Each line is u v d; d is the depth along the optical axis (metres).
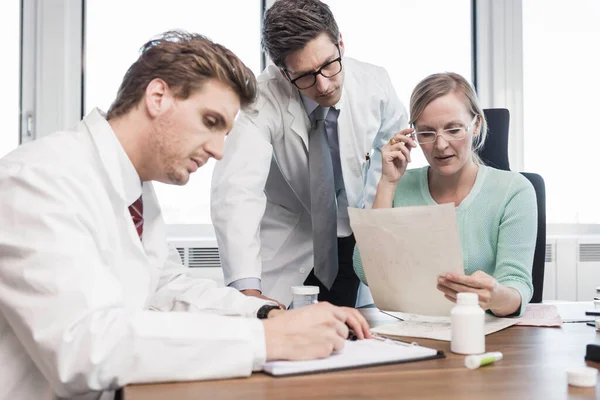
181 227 2.88
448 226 1.29
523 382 0.90
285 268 2.05
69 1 2.79
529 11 3.20
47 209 0.97
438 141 1.68
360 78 2.05
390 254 1.40
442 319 1.47
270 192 2.08
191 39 1.17
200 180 2.89
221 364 0.93
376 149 2.20
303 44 1.65
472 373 0.95
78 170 1.08
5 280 0.95
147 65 1.14
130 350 0.90
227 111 1.13
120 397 0.94
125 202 1.14
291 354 0.98
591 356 1.04
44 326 0.91
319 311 1.05
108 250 1.08
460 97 1.70
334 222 1.95
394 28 3.08
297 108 1.92
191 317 0.96
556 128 3.21
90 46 2.83
